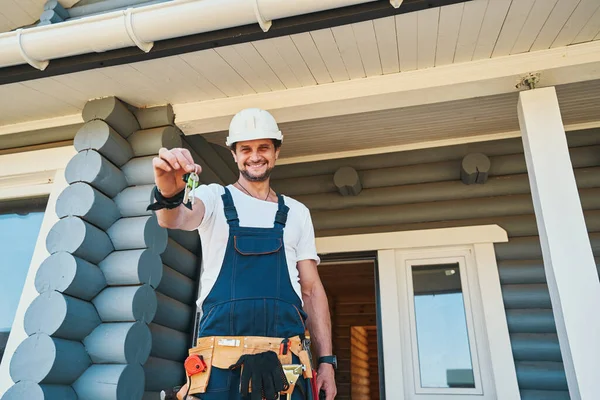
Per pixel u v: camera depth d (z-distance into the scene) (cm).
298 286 148
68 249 247
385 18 234
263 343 131
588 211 336
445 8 227
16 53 254
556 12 229
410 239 361
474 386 329
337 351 691
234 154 169
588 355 210
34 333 230
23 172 317
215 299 137
